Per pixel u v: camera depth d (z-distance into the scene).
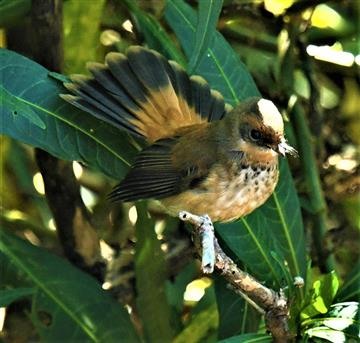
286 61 12.70
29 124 9.66
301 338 9.64
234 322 10.88
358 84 13.17
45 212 12.69
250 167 10.72
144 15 11.08
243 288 9.05
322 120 12.94
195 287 12.79
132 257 12.23
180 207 10.86
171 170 10.66
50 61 10.80
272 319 9.27
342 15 12.98
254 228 10.54
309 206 12.09
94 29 11.36
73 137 9.98
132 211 12.59
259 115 10.77
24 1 10.90
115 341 10.54
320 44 12.98
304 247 10.67
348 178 12.91
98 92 10.38
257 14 12.75
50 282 10.60
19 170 12.73
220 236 11.00
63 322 10.54
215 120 11.03
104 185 12.73
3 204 12.69
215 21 9.31
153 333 10.81
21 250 10.66
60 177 11.34
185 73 11.08
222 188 10.70
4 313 12.02
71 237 11.71
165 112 10.93
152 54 10.95
